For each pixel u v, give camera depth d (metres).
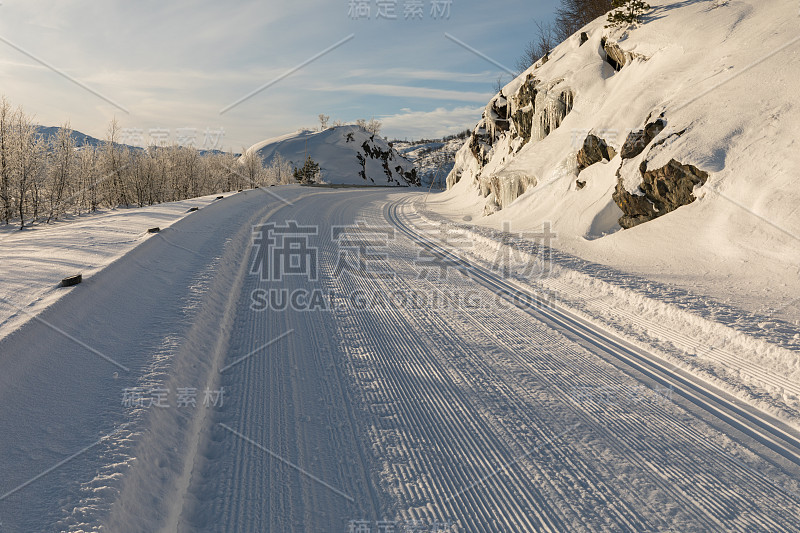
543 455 3.79
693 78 10.87
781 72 8.96
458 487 3.41
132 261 7.18
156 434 3.54
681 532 2.99
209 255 9.19
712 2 12.95
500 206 17.59
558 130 15.76
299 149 101.31
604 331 6.32
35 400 3.56
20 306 4.77
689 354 5.42
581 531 3.02
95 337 4.77
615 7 15.43
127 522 2.71
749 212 7.77
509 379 5.04
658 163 9.56
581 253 10.05
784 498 3.27
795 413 4.19
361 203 25.34
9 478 2.81
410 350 5.76
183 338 5.14
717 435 4.00
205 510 3.13
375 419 4.27
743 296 6.52
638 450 3.84
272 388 4.75
